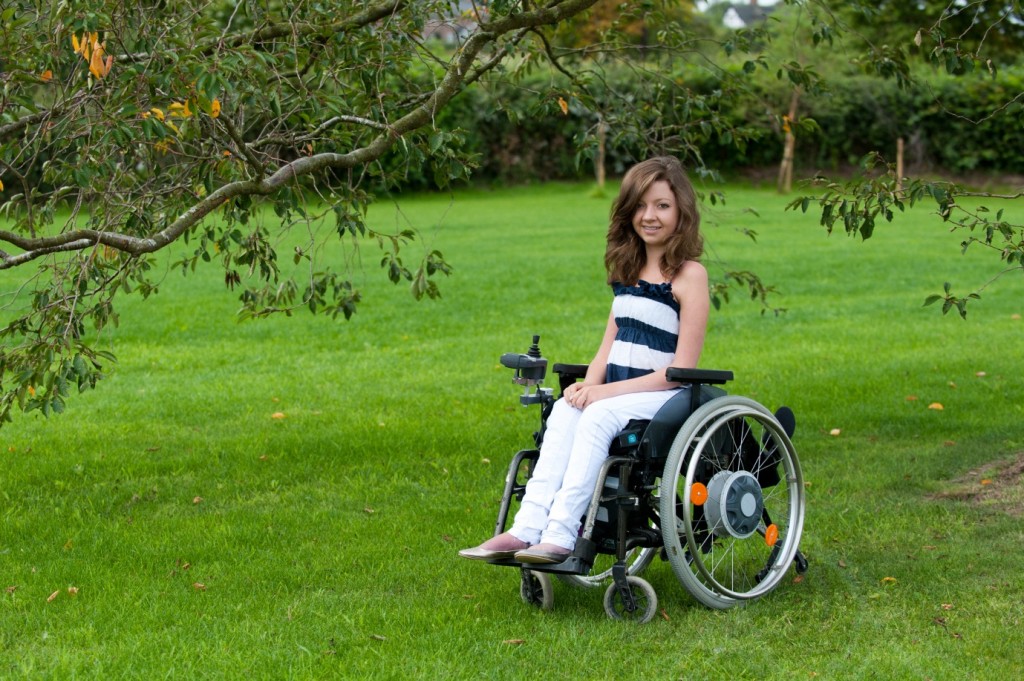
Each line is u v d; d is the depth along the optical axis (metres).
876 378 7.89
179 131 3.75
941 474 5.38
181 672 3.20
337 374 8.32
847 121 32.03
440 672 3.19
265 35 4.46
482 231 20.55
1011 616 3.54
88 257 4.07
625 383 3.63
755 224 21.53
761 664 3.22
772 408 6.96
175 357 9.08
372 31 4.68
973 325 10.46
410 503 5.09
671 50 6.02
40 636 3.51
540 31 5.41
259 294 4.93
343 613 3.67
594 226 21.56
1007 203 26.97
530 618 3.65
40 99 4.76
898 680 3.11
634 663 3.27
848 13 22.55
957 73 4.73
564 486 3.52
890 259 16.11
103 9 3.64
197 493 5.28
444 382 7.98
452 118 30.86
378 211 25.14
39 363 3.82
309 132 4.62
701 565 3.56
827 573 4.04
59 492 5.27
